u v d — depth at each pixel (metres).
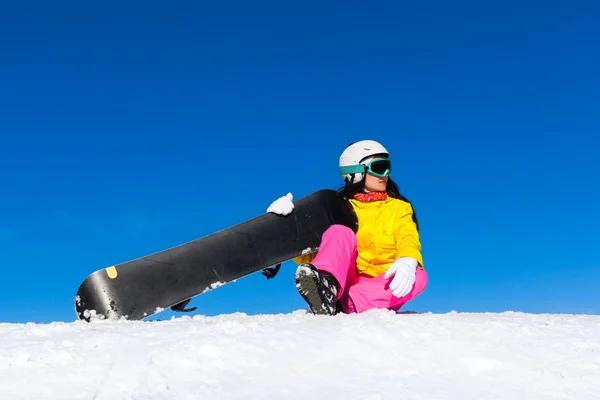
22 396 1.71
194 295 3.40
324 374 1.88
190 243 3.51
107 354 1.96
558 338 2.28
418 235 3.40
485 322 2.49
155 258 3.41
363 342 2.12
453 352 2.08
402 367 1.96
